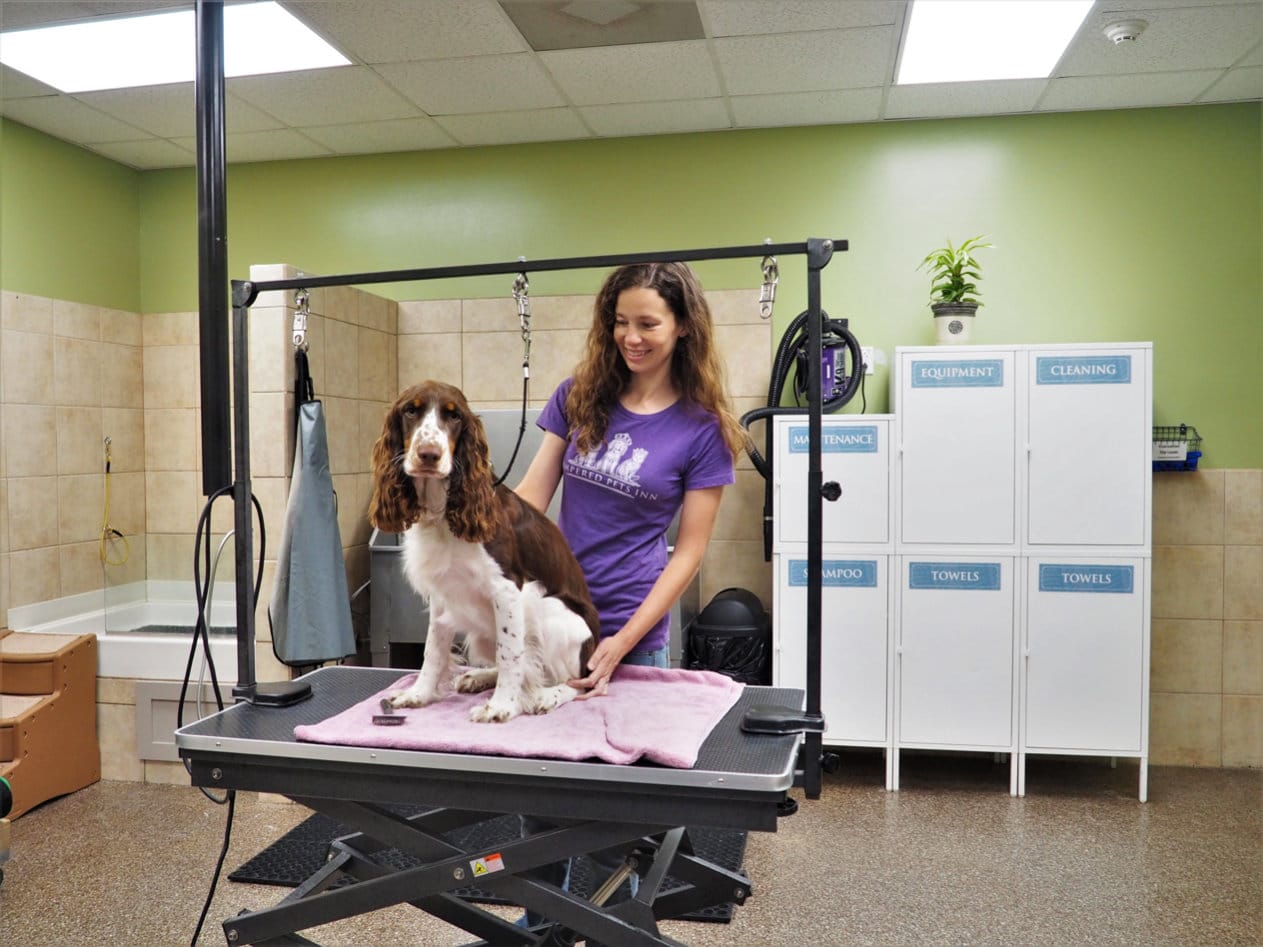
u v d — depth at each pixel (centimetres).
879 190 397
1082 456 338
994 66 338
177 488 435
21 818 322
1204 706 385
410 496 144
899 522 349
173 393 435
